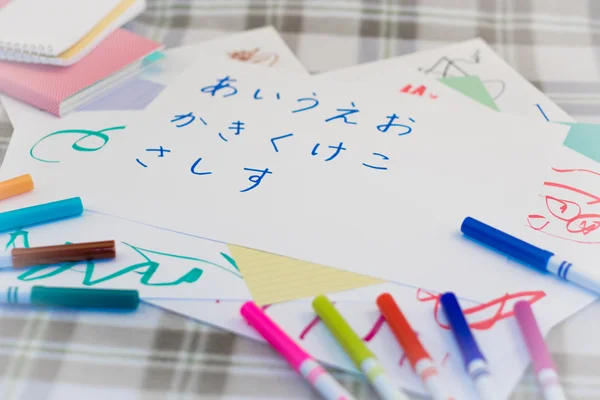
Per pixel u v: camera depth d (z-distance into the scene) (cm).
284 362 43
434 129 58
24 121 60
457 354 42
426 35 70
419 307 45
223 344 44
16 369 42
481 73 66
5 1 67
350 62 68
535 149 56
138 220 51
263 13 72
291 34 71
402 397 39
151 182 54
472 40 70
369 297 46
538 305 45
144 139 58
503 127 59
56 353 43
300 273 47
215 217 51
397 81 65
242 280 47
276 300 46
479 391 40
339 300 46
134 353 43
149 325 45
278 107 61
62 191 53
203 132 59
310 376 41
